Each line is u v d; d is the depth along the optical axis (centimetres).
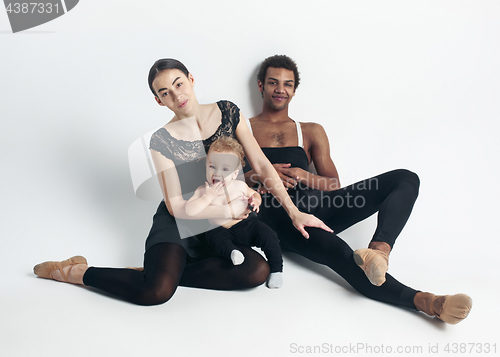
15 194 234
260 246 188
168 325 150
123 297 169
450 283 193
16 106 230
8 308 162
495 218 260
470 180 265
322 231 191
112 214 240
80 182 238
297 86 247
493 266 219
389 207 182
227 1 242
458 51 262
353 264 174
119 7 233
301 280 196
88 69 234
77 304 166
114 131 239
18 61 227
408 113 263
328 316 158
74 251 224
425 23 258
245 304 168
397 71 260
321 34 253
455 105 265
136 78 238
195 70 246
